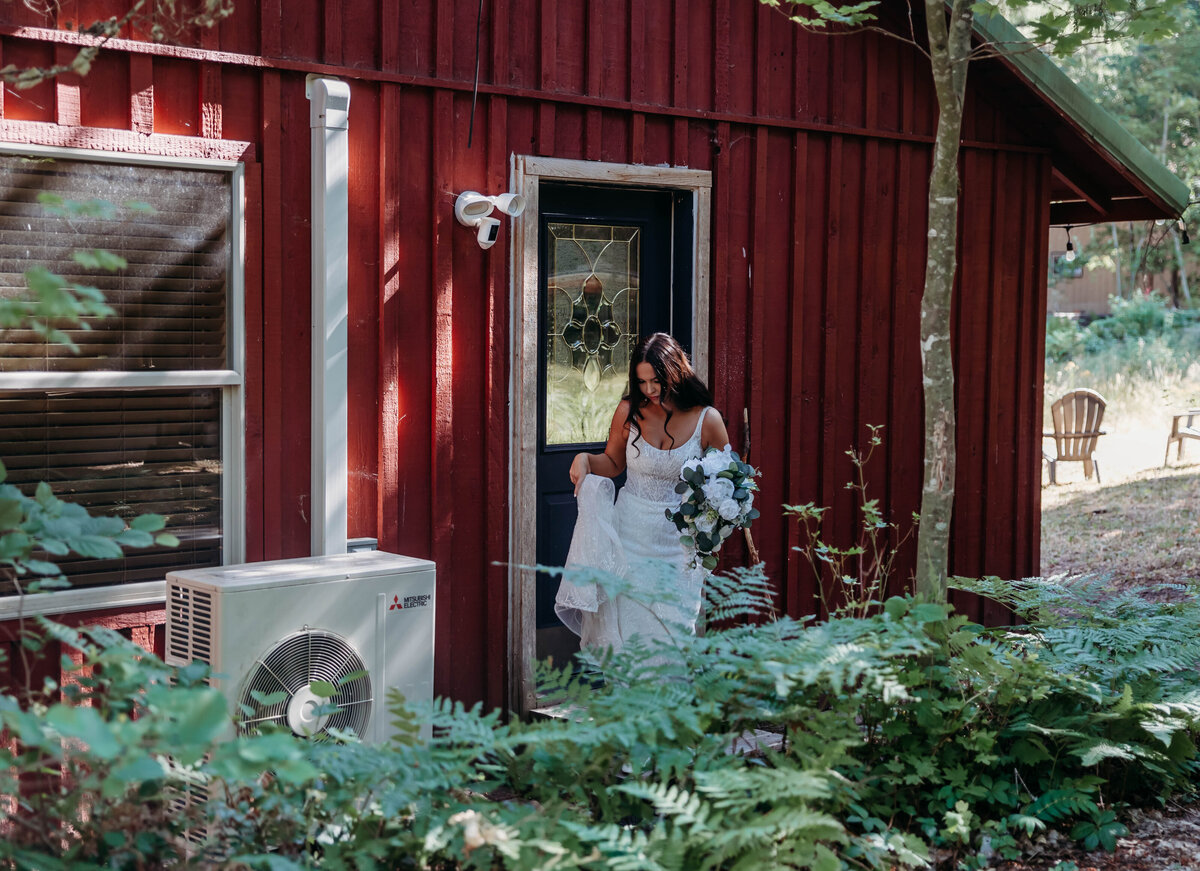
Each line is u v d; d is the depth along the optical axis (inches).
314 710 129.6
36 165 171.6
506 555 226.4
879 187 278.7
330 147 195.9
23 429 173.5
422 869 115.4
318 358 198.1
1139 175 291.6
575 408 244.1
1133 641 180.9
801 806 117.2
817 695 144.2
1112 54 879.7
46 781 125.8
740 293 258.1
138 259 181.9
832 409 272.8
